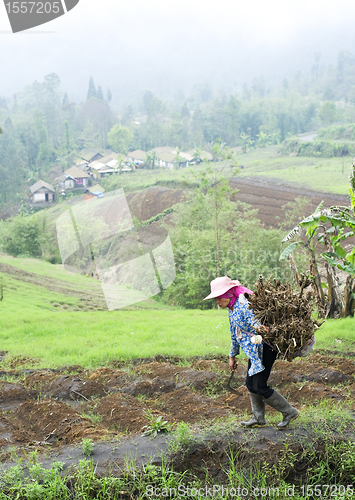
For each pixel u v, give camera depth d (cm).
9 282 2223
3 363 853
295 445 366
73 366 772
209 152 9862
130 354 838
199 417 475
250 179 4906
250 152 9006
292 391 548
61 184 8006
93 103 14800
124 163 9162
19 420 509
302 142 7538
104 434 419
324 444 367
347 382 598
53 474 334
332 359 702
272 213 3500
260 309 363
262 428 395
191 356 823
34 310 1720
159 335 1048
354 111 11412
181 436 374
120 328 1184
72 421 467
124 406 511
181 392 568
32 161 10369
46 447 418
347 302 1100
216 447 373
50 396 603
